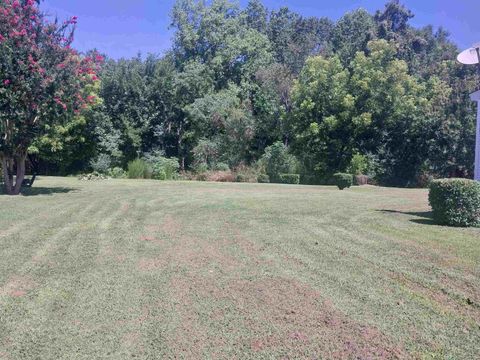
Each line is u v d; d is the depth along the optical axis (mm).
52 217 8906
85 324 3748
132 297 4348
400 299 4277
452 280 4801
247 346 3377
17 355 3246
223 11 34875
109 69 28688
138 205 10766
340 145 26094
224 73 33906
